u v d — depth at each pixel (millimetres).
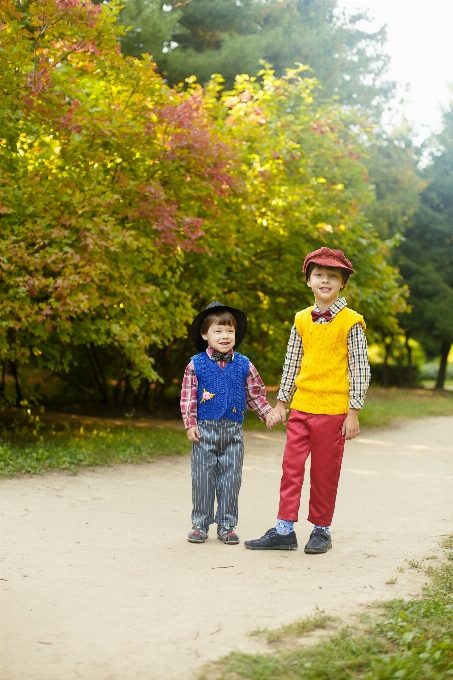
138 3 15914
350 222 12766
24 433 9352
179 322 9492
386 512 5715
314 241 13039
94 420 12328
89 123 8234
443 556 4336
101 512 5469
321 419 4434
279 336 13812
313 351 4477
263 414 4738
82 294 7770
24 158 8523
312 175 12703
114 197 8148
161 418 13406
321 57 22484
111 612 3248
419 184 25719
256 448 9828
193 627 3070
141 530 4926
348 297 12406
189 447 9273
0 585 3598
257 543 4438
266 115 12117
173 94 9797
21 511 5332
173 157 8789
